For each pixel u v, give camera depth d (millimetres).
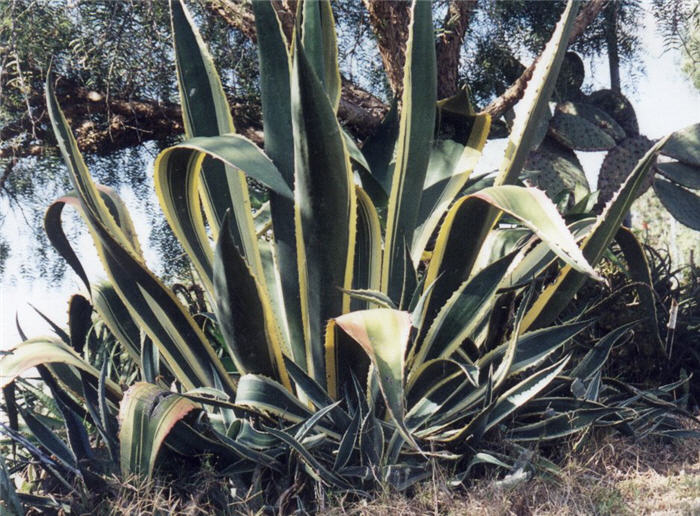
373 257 2576
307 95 2066
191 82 2680
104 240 2387
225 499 2160
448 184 2896
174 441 2221
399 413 1812
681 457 2596
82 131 4953
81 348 3072
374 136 3330
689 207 5910
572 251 1903
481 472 2332
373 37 5117
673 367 3398
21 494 2121
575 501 2117
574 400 2537
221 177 2676
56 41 4395
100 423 2385
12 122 4656
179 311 2531
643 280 3008
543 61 2637
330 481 2137
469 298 2418
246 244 2701
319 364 2521
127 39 4254
